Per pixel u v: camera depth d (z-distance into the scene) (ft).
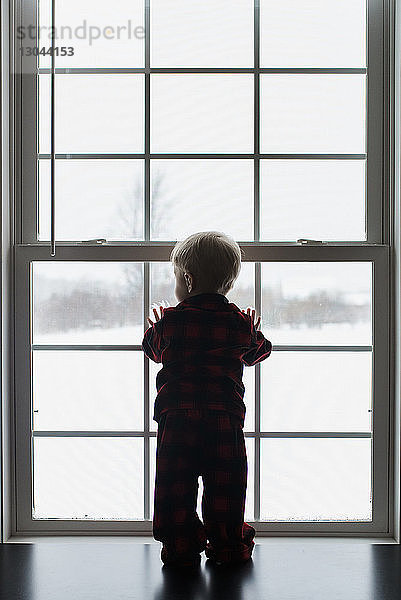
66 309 7.09
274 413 7.12
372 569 5.57
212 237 6.19
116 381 7.13
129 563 5.79
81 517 7.16
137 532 7.09
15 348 7.03
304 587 5.21
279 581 5.37
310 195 7.13
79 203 7.14
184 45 7.13
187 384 5.98
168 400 5.99
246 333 6.09
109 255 6.97
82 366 7.12
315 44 7.12
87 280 7.08
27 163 7.08
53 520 7.09
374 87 7.07
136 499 7.14
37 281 7.08
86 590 5.17
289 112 7.13
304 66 7.12
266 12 7.12
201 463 5.95
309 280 7.07
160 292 7.08
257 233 7.13
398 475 6.87
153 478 7.13
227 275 6.18
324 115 7.12
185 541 5.82
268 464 7.13
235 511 5.90
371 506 7.11
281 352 7.09
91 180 7.14
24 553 5.97
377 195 7.08
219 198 7.13
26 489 7.08
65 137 7.13
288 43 7.13
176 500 5.88
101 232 7.14
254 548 6.25
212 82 7.13
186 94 7.13
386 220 7.06
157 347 6.14
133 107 7.14
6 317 6.88
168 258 6.96
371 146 7.08
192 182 7.13
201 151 7.13
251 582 5.37
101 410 7.14
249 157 7.12
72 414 7.13
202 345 6.01
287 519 7.14
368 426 7.12
